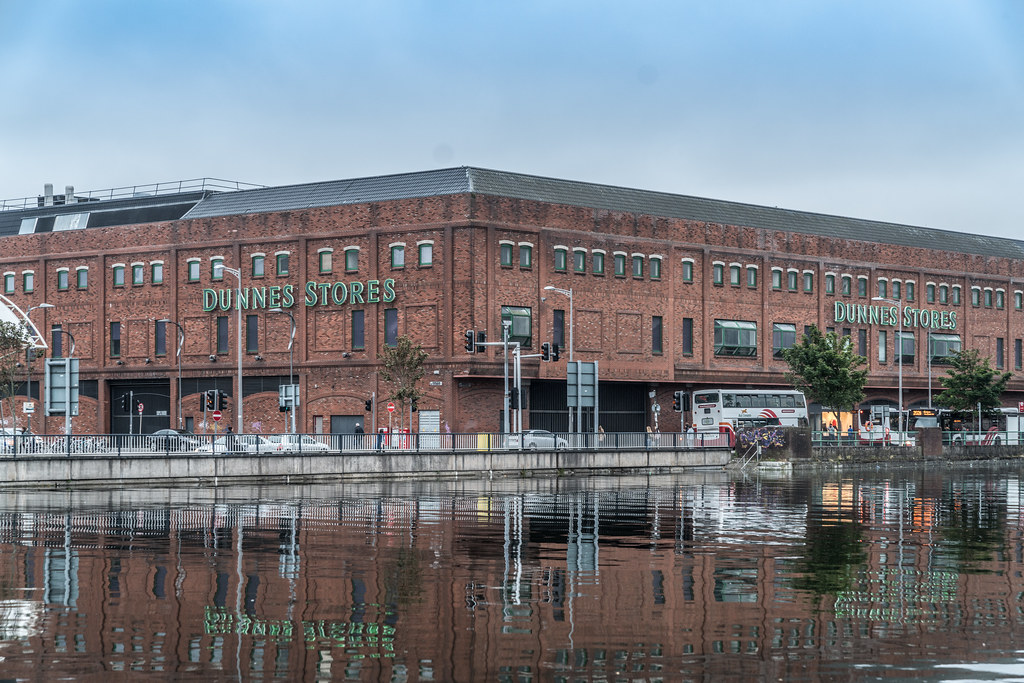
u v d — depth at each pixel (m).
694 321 92.00
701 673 18.38
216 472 58.41
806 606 23.30
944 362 107.62
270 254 86.56
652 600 23.86
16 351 88.56
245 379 87.12
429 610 22.78
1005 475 75.50
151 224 90.94
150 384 91.19
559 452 69.00
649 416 90.75
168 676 18.09
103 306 92.31
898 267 104.81
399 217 82.56
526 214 83.06
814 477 72.00
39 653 19.39
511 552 30.92
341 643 20.09
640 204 90.62
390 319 83.00
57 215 96.44
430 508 44.66
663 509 44.53
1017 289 114.19
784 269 97.44
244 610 22.73
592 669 18.55
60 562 28.75
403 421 82.06
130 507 44.75
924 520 40.28
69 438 57.12
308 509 44.06
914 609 23.03
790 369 96.06
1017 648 19.97
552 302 84.12
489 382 81.75
